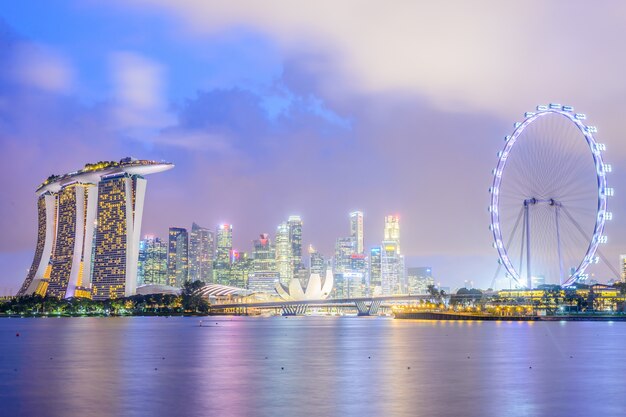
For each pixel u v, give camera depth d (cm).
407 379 7362
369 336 18712
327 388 6556
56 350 12250
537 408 5359
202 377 7538
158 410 5266
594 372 8138
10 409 5338
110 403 5616
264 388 6550
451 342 15125
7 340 16162
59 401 5725
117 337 17875
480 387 6631
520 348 12838
